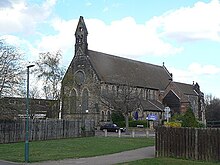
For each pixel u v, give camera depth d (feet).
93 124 167.94
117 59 295.28
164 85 320.70
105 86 253.85
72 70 269.44
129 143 117.08
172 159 67.46
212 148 68.64
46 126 142.72
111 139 136.05
